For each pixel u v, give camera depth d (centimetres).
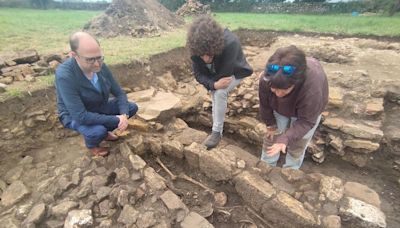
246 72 316
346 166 401
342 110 419
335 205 275
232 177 310
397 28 791
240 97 481
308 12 1556
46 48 607
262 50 738
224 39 273
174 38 746
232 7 1772
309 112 236
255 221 294
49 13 1452
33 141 372
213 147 345
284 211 272
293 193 288
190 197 312
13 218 273
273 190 286
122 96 343
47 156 356
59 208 272
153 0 1003
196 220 262
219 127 340
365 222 259
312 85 226
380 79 462
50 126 386
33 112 377
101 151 339
